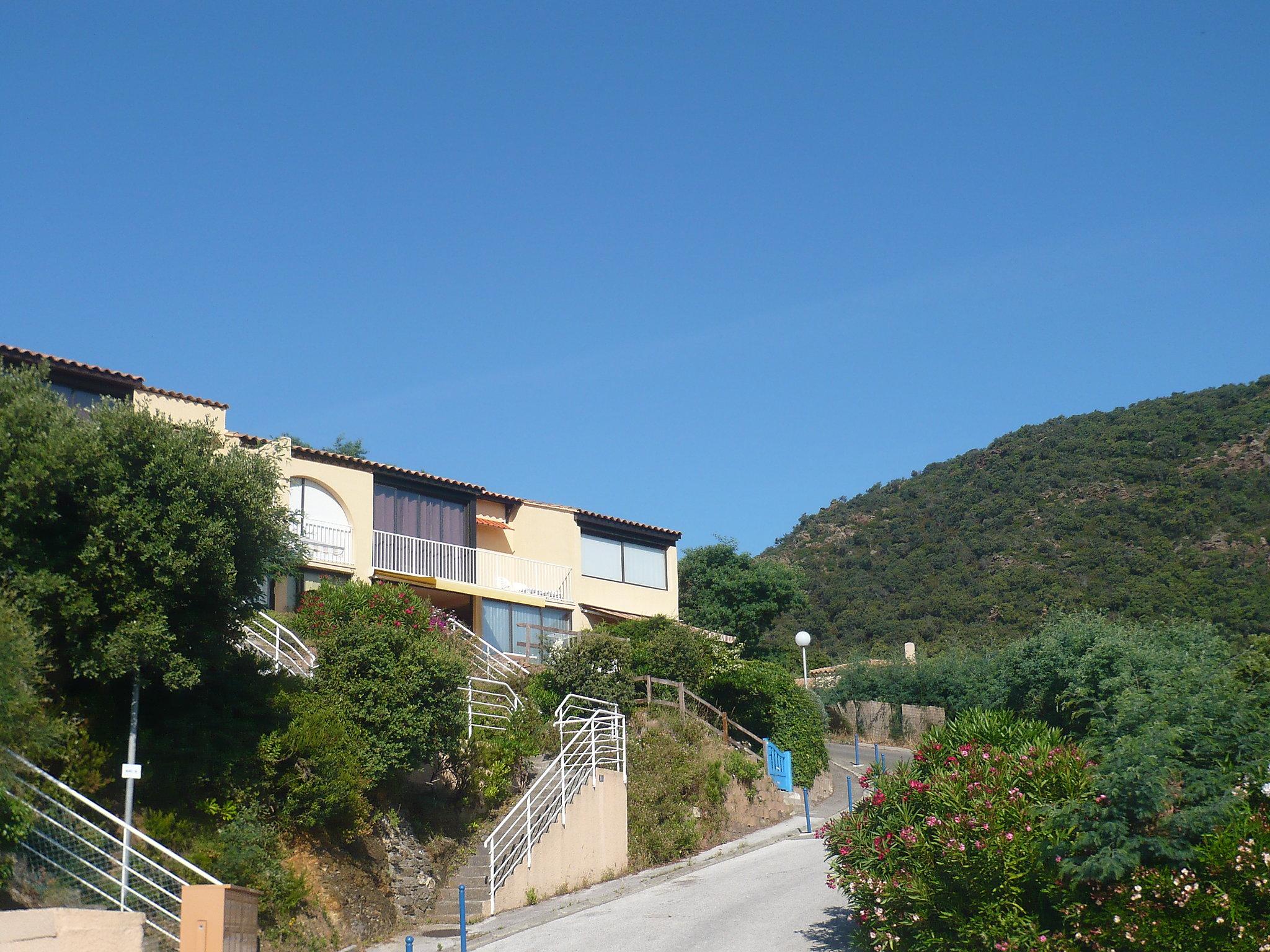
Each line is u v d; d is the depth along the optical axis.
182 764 16.08
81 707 15.30
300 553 18.47
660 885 22.14
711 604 53.00
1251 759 13.83
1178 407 104.31
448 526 35.31
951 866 14.20
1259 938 12.05
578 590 38.16
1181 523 83.56
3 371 16.33
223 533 15.95
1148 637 30.59
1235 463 89.25
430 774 21.17
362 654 19.55
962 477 109.12
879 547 101.62
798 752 32.84
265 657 18.94
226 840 15.65
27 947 11.44
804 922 18.61
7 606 13.48
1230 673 17.22
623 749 25.28
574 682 28.36
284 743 17.16
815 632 89.06
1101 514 90.19
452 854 20.38
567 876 21.88
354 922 17.08
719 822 26.89
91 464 15.35
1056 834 13.60
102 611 15.23
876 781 17.28
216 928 13.59
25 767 13.16
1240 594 70.12
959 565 90.94
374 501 33.12
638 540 40.81
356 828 18.05
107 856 13.44
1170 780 13.45
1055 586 81.81
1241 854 12.59
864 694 49.28
